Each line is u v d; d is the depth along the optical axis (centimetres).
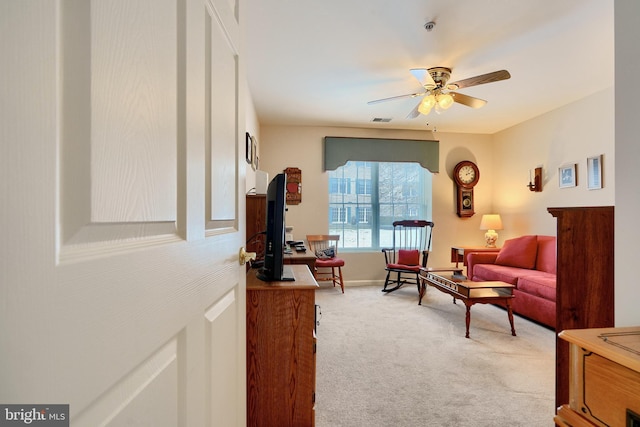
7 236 31
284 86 321
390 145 474
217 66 85
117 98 45
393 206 495
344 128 472
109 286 43
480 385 195
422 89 329
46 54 35
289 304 142
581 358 86
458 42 237
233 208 100
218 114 86
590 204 338
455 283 293
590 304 146
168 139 59
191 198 68
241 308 108
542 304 294
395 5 195
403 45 241
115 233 45
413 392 187
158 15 56
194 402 68
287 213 463
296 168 461
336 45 241
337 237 447
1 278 30
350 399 180
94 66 41
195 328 70
